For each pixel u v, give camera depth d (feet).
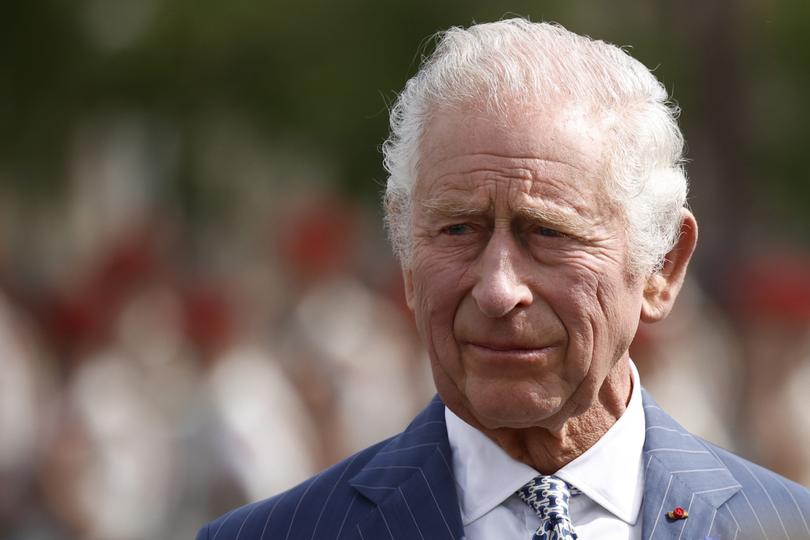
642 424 37.35
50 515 95.09
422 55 39.70
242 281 146.10
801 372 87.76
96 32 161.38
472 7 160.97
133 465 96.58
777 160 180.34
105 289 119.75
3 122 158.71
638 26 155.63
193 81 164.35
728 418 101.96
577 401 35.14
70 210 182.80
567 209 34.17
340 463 38.83
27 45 156.35
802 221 185.26
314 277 117.80
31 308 136.98
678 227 37.17
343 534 36.50
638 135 35.29
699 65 155.02
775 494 36.78
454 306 34.81
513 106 34.47
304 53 164.96
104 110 165.58
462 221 34.63
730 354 115.75
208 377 91.86
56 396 110.11
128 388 100.63
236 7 164.45
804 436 86.74
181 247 172.55
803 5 172.65
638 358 83.82
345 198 167.22
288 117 166.71
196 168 173.99
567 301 34.22
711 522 35.63
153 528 94.17
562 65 35.09
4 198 164.76
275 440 91.91
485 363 34.40
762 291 89.86
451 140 34.76
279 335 121.19
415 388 118.32
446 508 35.99
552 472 36.37
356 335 111.65
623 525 35.91
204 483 90.48
